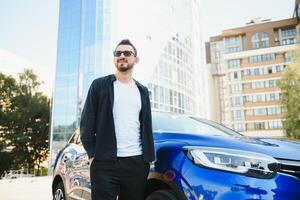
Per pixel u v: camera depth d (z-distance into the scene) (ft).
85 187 11.26
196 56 177.68
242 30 263.29
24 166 136.77
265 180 6.91
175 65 141.38
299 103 97.55
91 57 116.98
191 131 10.21
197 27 189.47
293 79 100.42
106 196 7.72
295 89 99.25
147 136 8.27
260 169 7.01
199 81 179.11
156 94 121.19
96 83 8.41
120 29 116.57
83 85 118.83
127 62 8.48
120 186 8.02
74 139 14.12
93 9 119.44
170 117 11.78
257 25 257.55
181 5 161.48
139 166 7.95
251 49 231.09
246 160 7.11
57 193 14.20
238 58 233.96
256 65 227.81
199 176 7.34
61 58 130.11
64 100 126.82
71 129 122.52
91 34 118.21
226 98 237.86
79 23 125.08
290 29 247.70
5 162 130.11
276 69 221.66
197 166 7.50
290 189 6.89
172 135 9.34
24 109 136.46
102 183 7.74
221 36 273.13
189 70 160.25
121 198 8.21
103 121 7.97
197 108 167.53
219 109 266.57
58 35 131.64
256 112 221.66
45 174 144.36
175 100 136.05
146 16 124.88
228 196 6.82
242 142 8.36
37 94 146.00
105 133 7.88
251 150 7.75
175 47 144.77
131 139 8.05
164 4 139.64
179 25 154.10
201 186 7.20
